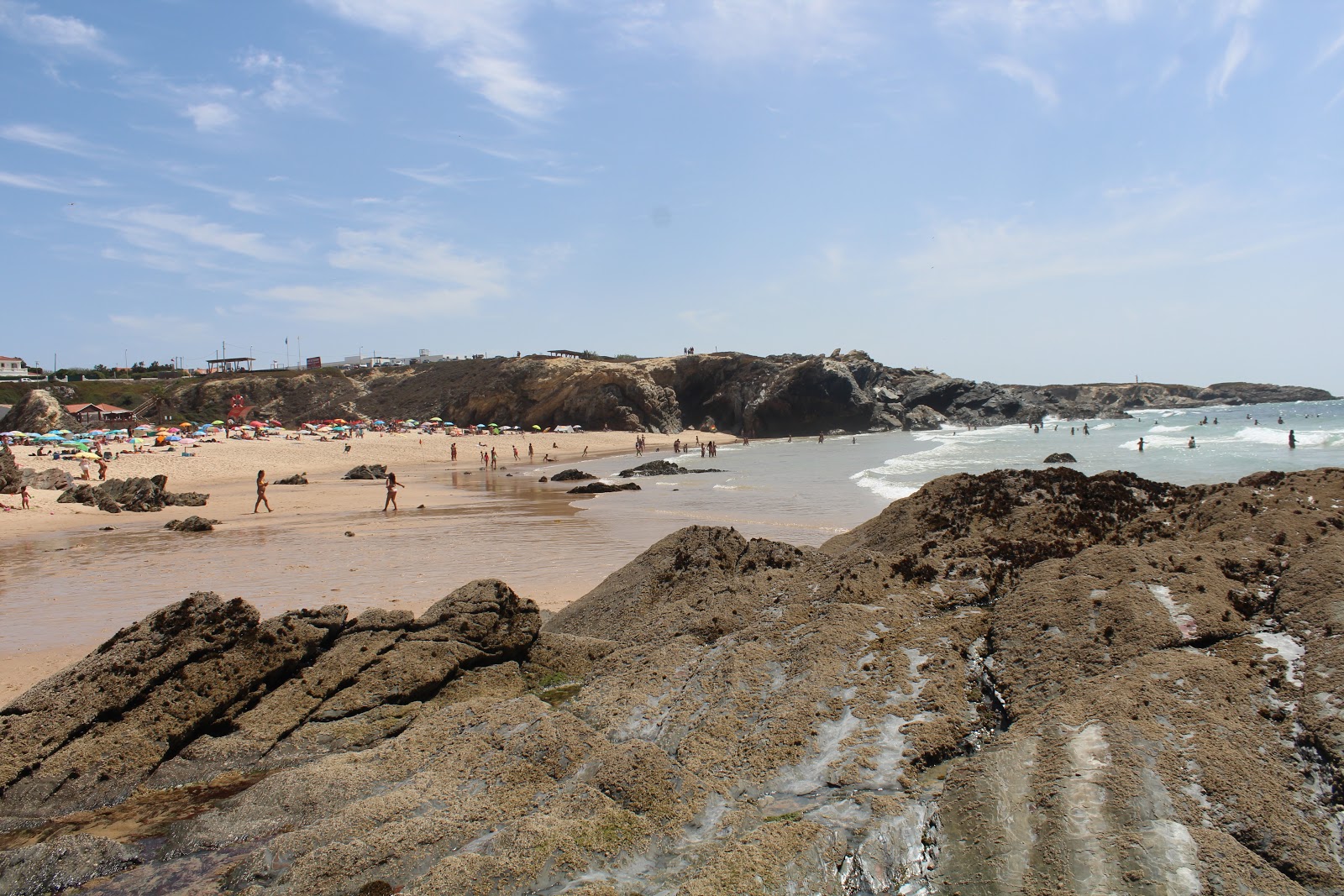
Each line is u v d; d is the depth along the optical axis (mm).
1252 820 3484
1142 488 8055
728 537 9383
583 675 7246
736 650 5820
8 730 5863
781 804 4266
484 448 72938
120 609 12492
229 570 15703
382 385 116438
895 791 4203
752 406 99125
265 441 66312
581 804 4332
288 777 5195
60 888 4504
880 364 113062
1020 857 3445
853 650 5484
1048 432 84875
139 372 132000
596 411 98938
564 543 18938
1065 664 4941
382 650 7070
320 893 3979
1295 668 4434
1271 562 5734
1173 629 4906
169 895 4258
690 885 3553
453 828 4352
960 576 6547
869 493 30688
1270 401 164000
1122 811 3520
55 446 53688
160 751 5973
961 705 4859
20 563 17391
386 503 27875
